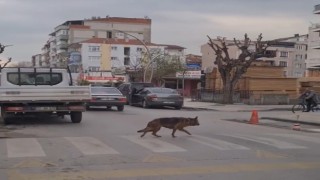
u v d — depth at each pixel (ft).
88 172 27.22
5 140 40.60
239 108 106.52
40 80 62.69
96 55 405.80
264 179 26.12
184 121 43.57
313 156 34.19
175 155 33.32
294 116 78.02
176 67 243.81
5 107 55.06
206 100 136.46
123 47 411.75
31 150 34.91
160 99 97.40
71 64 395.75
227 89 123.65
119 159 31.45
